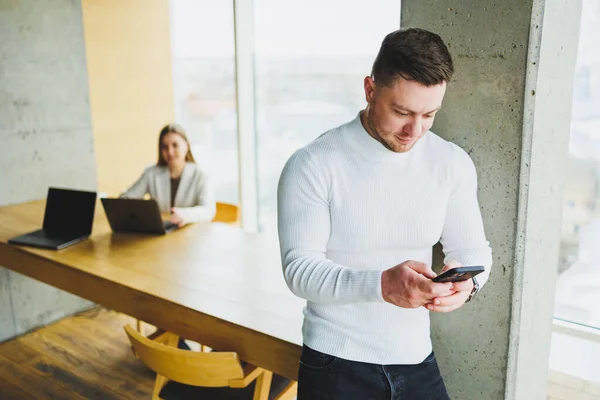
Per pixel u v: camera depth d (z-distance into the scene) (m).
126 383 2.76
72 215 2.64
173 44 4.12
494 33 1.32
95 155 3.65
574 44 1.41
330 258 1.28
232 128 4.00
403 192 1.20
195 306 1.83
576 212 2.78
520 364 1.53
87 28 3.56
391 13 3.02
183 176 3.00
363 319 1.25
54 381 2.79
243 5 3.67
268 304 1.84
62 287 2.30
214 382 1.67
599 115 2.59
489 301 1.49
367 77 1.16
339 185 1.20
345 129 1.22
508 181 1.38
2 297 3.18
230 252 2.35
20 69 3.15
